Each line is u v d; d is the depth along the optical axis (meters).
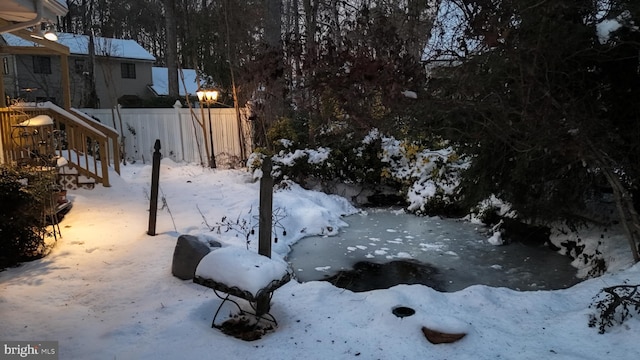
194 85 24.34
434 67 4.98
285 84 7.21
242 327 3.54
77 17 28.61
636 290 3.46
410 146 9.79
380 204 10.48
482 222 8.56
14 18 7.03
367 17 5.25
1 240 4.94
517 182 6.19
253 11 12.30
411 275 5.89
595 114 4.61
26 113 8.28
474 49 4.55
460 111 4.99
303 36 7.06
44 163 7.52
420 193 9.53
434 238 7.66
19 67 19.84
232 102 15.15
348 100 4.97
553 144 4.44
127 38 31.50
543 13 3.94
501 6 4.04
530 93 4.20
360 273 5.97
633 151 4.92
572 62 4.54
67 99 10.03
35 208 5.27
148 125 15.06
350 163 10.32
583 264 6.10
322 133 10.55
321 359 3.04
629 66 4.74
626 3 4.30
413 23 5.20
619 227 6.15
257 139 12.51
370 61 4.61
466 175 6.89
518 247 7.10
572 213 6.31
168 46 19.41
